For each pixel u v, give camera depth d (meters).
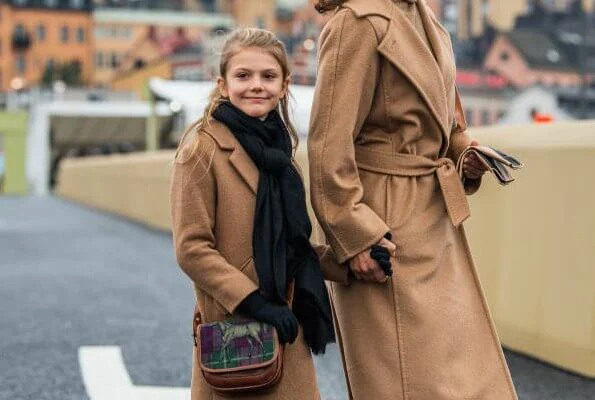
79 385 6.69
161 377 6.95
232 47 3.90
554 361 6.97
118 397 6.34
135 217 28.23
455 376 3.91
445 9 110.69
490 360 4.03
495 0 109.75
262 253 3.77
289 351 3.88
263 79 3.88
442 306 3.97
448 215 4.11
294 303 3.89
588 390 6.25
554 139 7.00
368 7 3.98
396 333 3.96
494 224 7.77
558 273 6.93
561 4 108.19
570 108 85.25
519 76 96.94
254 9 131.12
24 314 9.95
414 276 3.97
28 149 65.25
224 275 3.76
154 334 8.73
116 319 9.60
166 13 131.75
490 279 7.82
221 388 3.76
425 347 3.92
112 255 16.97
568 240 6.82
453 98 4.17
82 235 22.47
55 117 65.81
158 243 19.80
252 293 3.74
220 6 132.50
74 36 132.88
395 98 3.99
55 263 15.55
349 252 3.91
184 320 9.54
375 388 3.98
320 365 7.29
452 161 4.11
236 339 3.75
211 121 3.89
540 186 7.14
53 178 68.75
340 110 3.93
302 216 3.81
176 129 47.72
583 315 6.65
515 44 98.31
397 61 3.93
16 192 67.25
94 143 67.69
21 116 67.06
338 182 3.91
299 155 10.98
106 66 133.12
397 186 4.02
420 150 4.06
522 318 7.38
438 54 4.07
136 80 109.31
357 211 3.90
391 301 3.98
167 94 38.16
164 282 12.80
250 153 3.82
